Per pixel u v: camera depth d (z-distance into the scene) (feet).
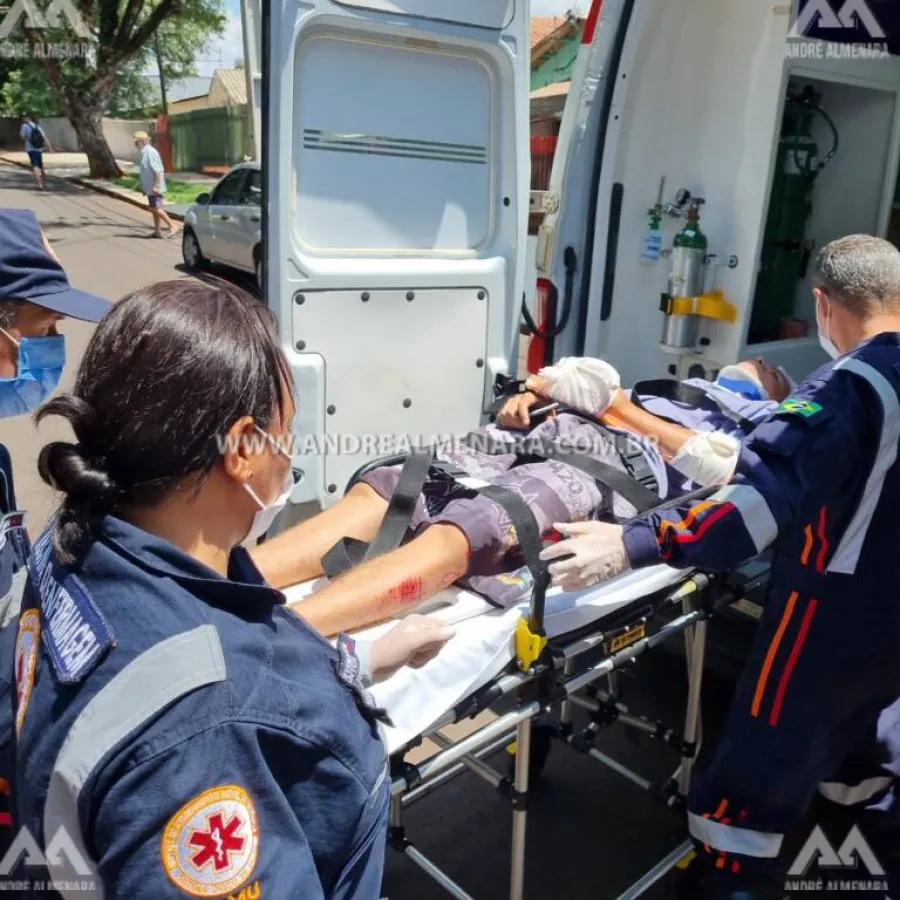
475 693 5.62
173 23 90.07
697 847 7.22
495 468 8.36
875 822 7.39
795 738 6.55
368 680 4.56
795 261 12.15
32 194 62.80
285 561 7.01
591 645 6.31
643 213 10.94
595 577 5.84
